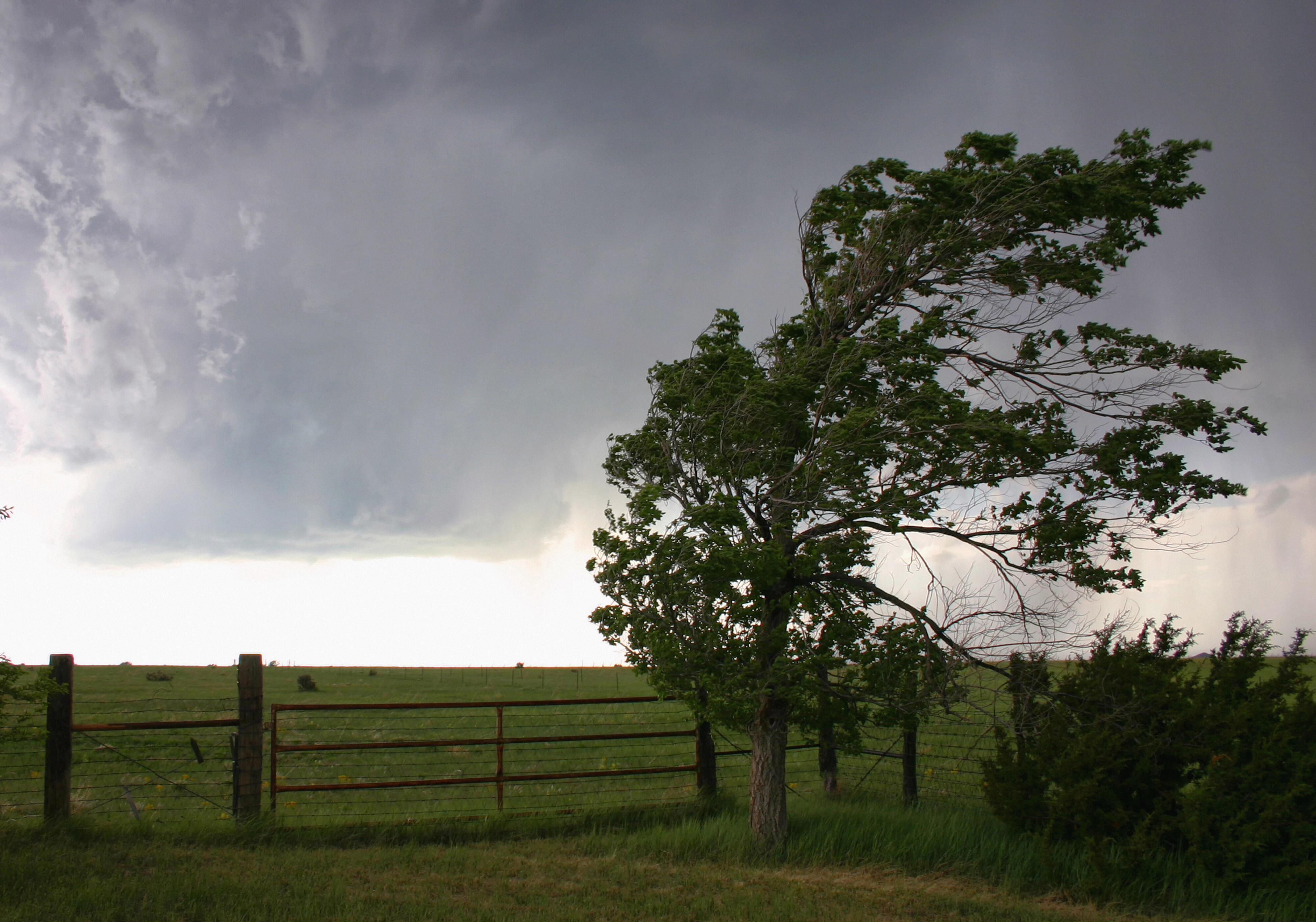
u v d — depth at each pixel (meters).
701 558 11.08
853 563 12.03
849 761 18.59
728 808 13.25
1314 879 8.59
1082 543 10.94
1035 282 11.54
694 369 12.75
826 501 11.34
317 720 28.11
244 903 7.99
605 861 10.53
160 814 13.89
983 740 14.87
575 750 22.69
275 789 11.66
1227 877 9.02
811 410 11.73
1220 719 9.91
